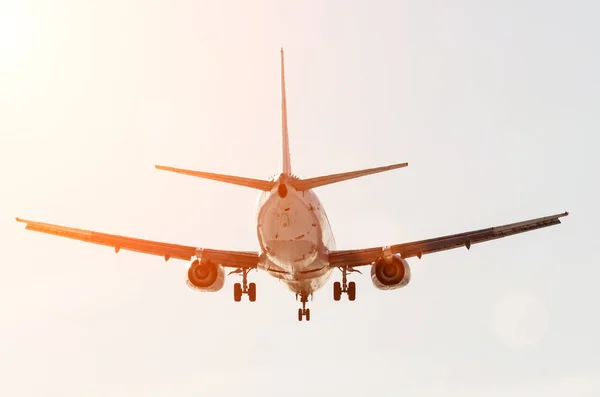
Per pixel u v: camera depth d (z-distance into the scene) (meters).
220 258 151.00
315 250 139.62
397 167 128.75
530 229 147.88
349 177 129.75
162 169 129.38
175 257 154.88
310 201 138.88
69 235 150.12
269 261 143.50
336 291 163.25
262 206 133.75
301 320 166.25
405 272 147.25
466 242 148.88
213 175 131.50
